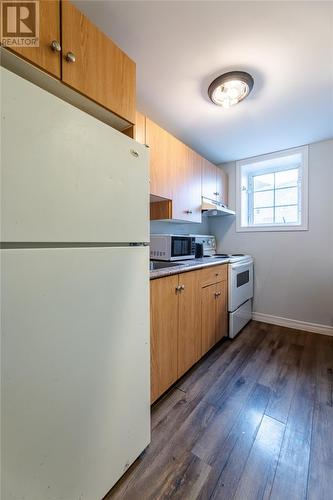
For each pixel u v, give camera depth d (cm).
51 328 69
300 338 239
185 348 167
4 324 59
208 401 148
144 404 108
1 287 58
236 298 245
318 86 154
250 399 149
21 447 63
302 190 257
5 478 60
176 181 200
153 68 139
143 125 163
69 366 74
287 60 132
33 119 63
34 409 66
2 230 58
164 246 215
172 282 152
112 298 89
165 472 103
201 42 121
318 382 166
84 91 84
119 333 93
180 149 206
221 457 110
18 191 60
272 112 186
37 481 67
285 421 131
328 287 246
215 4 102
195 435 122
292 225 266
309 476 100
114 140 89
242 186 301
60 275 71
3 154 57
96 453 85
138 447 106
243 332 257
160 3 101
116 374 92
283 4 101
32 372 65
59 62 77
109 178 87
